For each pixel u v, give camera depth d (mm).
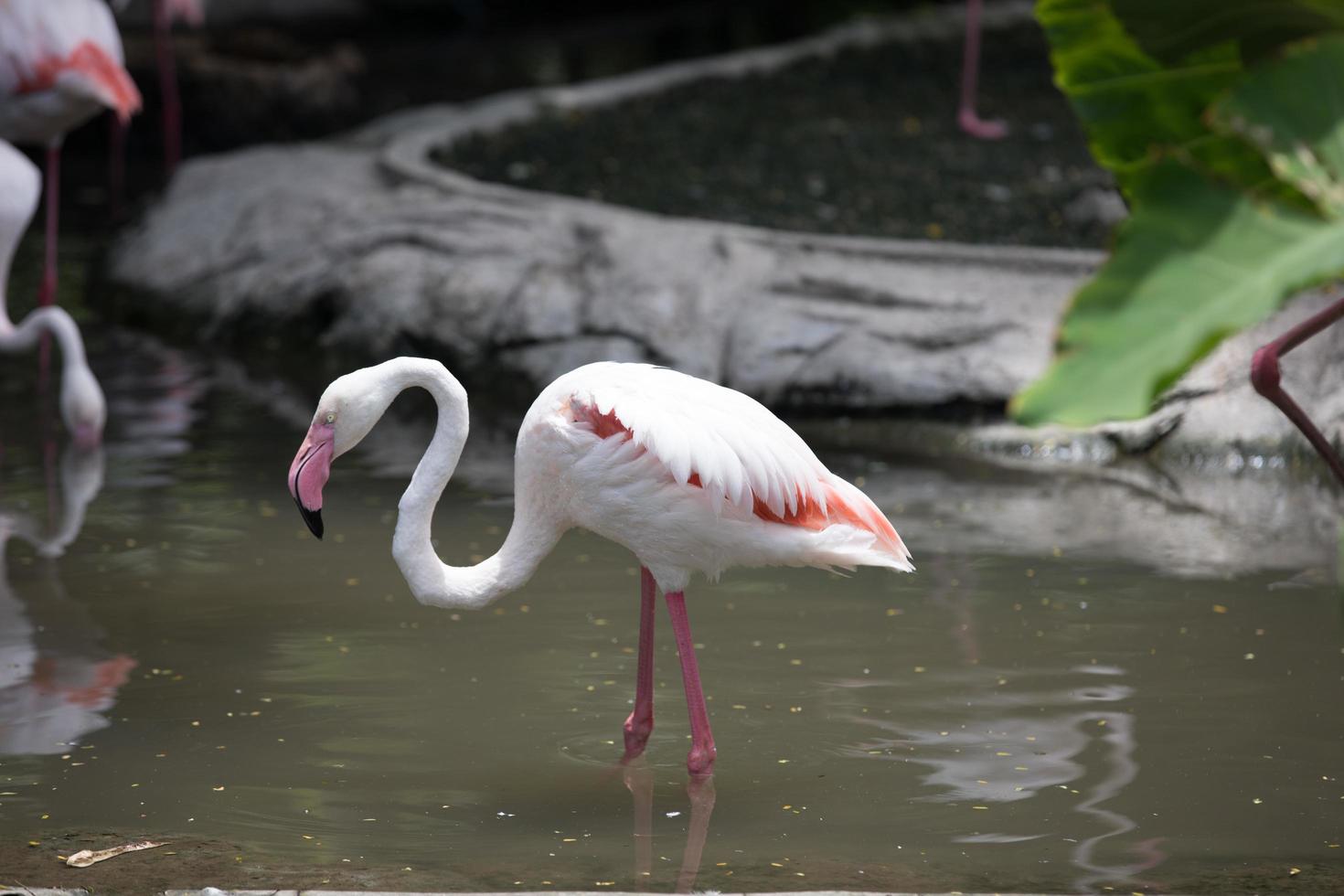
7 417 11805
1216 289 2361
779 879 4793
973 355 11602
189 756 5883
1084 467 10508
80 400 10875
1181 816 5250
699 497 5543
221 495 9742
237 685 6660
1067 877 4781
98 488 9875
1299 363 10664
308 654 7066
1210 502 9570
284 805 5434
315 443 5816
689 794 5535
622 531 5703
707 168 16812
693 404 5555
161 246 15859
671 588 5762
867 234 14188
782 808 5387
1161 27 2963
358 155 17578
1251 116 2541
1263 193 2432
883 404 11523
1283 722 6117
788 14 30219
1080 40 3324
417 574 5871
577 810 5402
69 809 5383
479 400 12508
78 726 6176
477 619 7570
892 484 10062
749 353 11906
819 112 19656
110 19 13414
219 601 7785
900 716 6250
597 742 6047
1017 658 6902
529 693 6582
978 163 16781
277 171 16844
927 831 5156
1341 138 2498
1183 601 7656
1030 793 5480
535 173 16719
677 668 6867
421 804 5457
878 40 23297
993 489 9922
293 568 8328
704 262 12875
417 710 6379
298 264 14500
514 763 5852
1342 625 7203
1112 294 2387
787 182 16172
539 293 13016
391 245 14164
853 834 5152
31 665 6867
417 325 13266
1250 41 2953
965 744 5945
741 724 6207
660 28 30953
